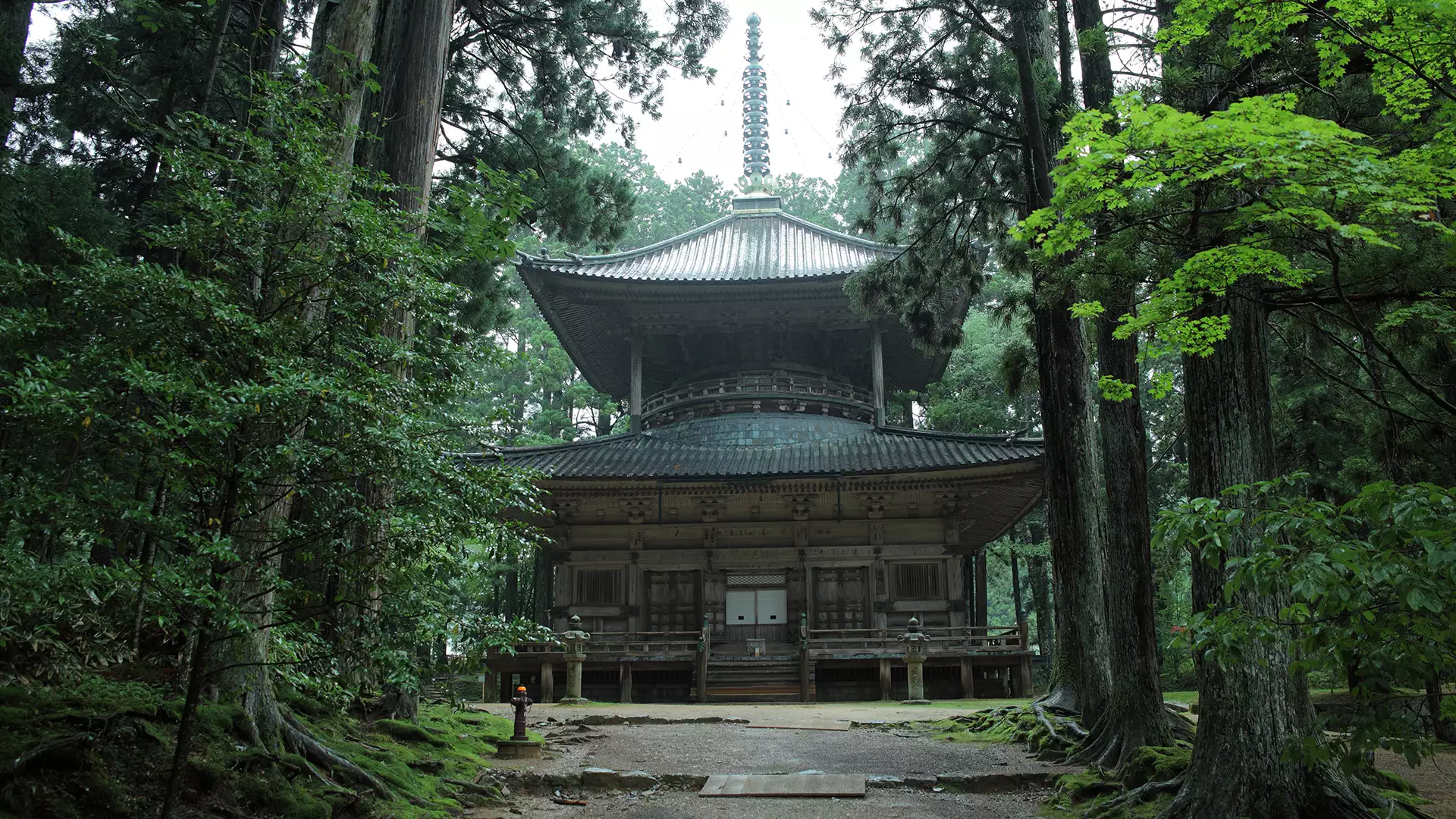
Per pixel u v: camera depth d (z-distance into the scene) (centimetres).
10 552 571
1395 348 1261
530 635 731
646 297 3303
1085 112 638
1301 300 919
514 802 1097
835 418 3441
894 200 2133
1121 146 618
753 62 4716
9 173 1099
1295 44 797
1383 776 1051
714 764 1330
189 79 1550
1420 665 493
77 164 1469
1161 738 1220
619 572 3219
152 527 595
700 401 3472
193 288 610
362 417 662
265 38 1282
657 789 1198
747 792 1165
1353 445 2153
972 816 1079
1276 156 560
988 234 2159
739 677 2842
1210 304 841
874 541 3170
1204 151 607
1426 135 690
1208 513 589
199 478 639
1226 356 912
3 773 658
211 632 624
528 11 2275
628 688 2769
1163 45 747
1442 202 778
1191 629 613
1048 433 1636
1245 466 885
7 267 591
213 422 573
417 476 680
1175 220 768
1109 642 1460
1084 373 1617
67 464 600
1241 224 666
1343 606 502
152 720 803
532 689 2842
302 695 1053
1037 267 1002
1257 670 860
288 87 724
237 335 636
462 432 772
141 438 595
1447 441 1644
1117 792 1098
